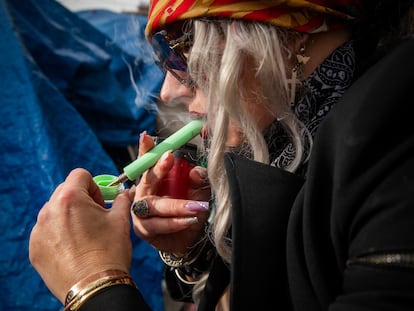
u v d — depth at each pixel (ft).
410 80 1.55
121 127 6.82
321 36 2.28
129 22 7.98
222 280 2.55
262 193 2.09
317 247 1.73
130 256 2.33
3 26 5.70
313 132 2.30
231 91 2.22
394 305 1.30
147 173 2.98
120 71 7.20
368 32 2.35
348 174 1.57
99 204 2.64
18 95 5.43
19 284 4.80
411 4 2.27
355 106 1.66
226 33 2.24
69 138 5.66
